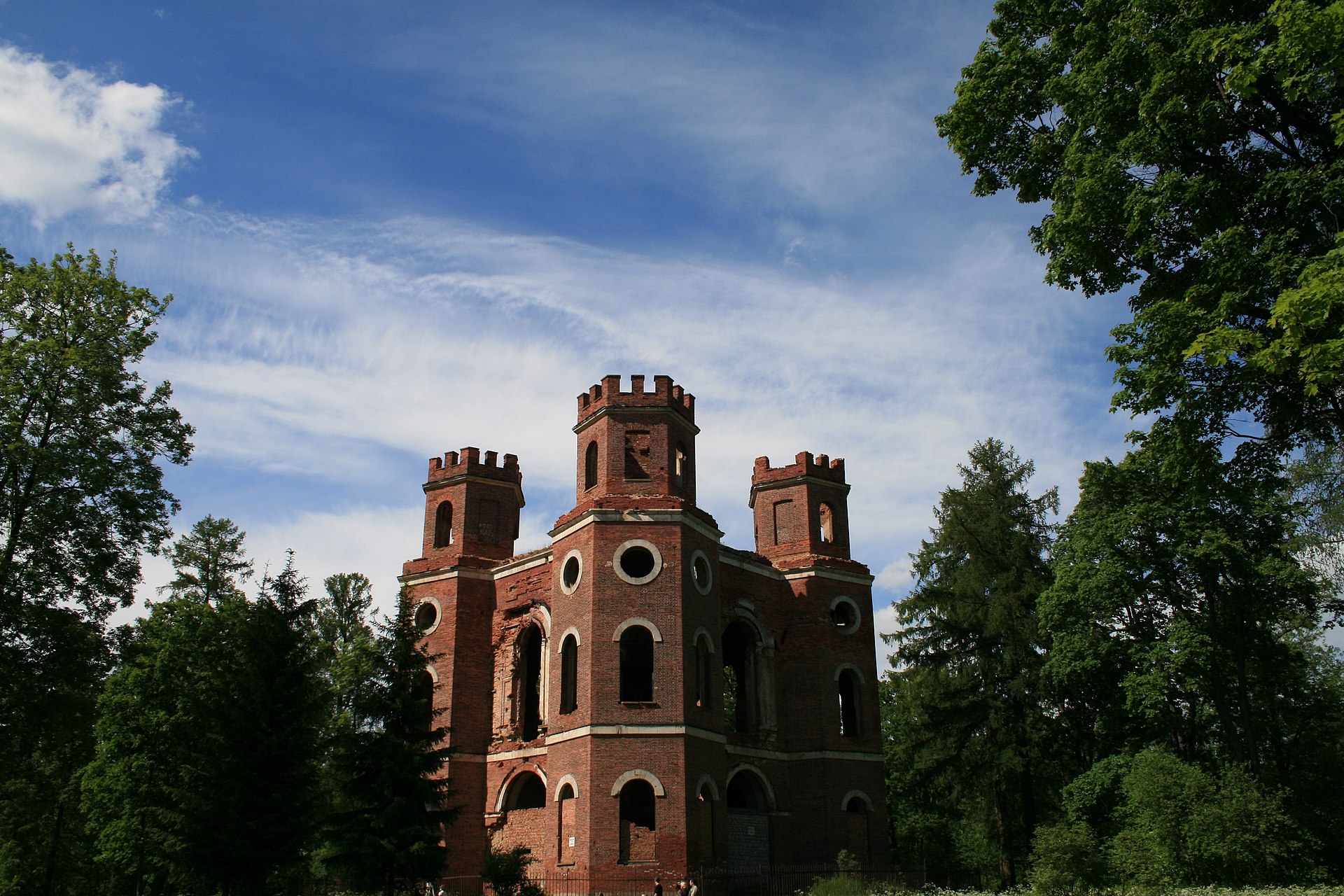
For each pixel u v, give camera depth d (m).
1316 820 35.75
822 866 38.84
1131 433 24.72
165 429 35.25
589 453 42.50
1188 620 39.47
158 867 35.34
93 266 34.94
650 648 45.56
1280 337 19.73
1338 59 16.73
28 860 43.97
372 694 30.53
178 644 39.78
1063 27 25.28
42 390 32.62
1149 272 23.28
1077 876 28.19
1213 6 20.58
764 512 49.84
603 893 33.88
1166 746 46.41
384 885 27.92
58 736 31.11
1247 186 20.78
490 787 41.81
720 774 38.22
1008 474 52.62
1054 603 42.84
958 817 59.12
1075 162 23.08
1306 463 37.06
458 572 45.19
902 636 52.06
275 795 27.16
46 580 32.03
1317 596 38.41
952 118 26.78
